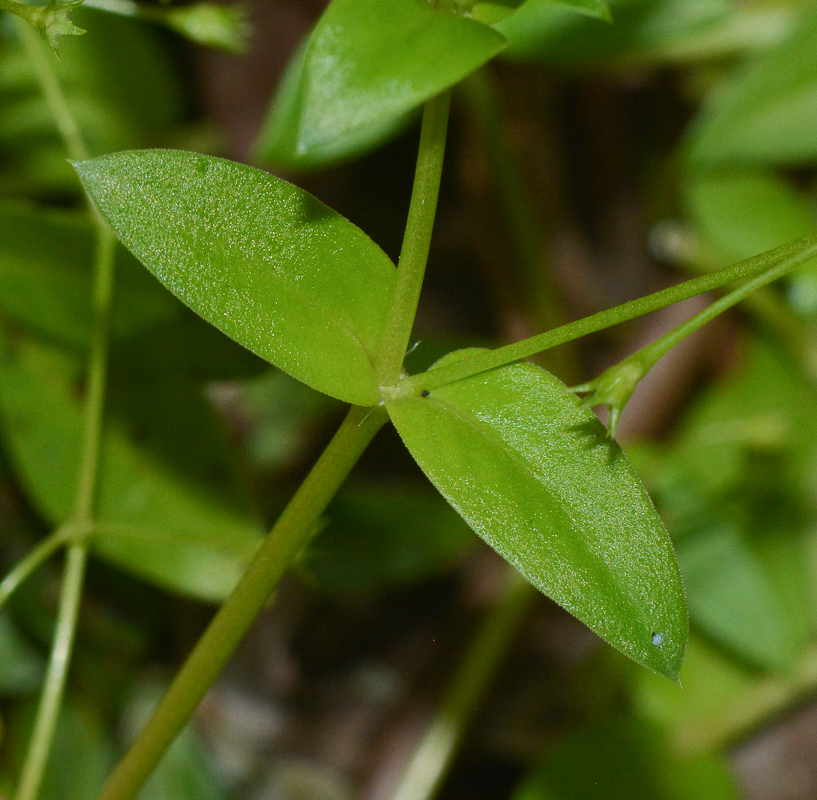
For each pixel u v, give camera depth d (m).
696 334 0.35
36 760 0.25
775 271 0.22
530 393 0.23
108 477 0.26
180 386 0.27
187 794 0.28
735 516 0.30
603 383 0.22
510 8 0.22
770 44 0.31
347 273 0.23
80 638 0.29
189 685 0.23
